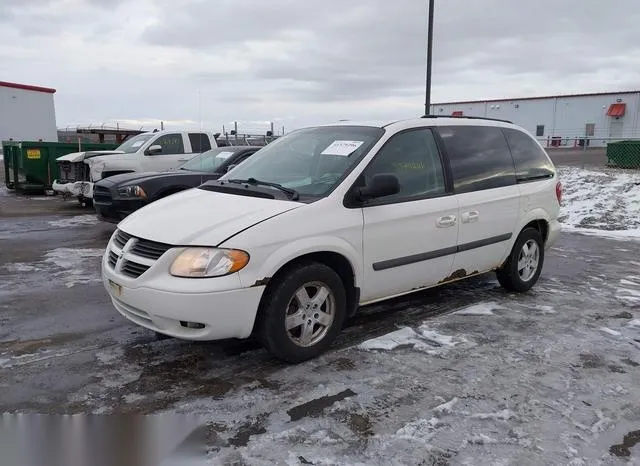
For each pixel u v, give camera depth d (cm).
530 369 400
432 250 476
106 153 1236
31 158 1489
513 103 4609
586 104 4194
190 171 927
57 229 986
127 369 395
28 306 535
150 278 366
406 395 359
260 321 384
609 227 1088
